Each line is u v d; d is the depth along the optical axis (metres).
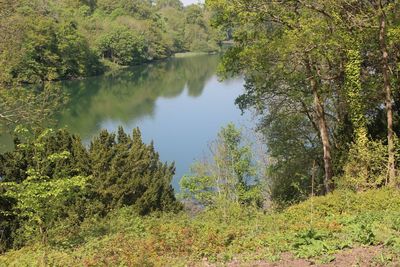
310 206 15.12
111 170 21.91
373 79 20.59
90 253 12.32
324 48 18.70
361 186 18.81
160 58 130.62
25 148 16.27
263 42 19.61
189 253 11.35
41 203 14.22
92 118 54.03
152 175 23.67
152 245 12.03
